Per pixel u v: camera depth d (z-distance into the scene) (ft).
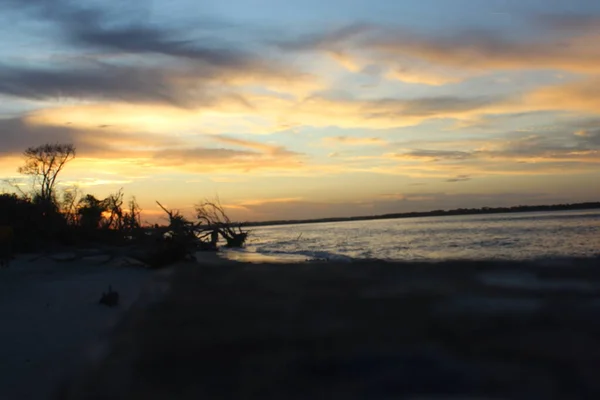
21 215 113.70
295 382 17.84
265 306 29.94
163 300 35.91
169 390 18.20
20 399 21.81
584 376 17.28
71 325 36.91
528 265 39.78
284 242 179.73
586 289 31.04
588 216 337.52
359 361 19.30
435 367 18.45
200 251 122.11
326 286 35.27
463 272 37.93
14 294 52.70
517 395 16.03
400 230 255.29
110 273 73.56
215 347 22.15
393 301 29.40
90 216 124.67
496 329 22.70
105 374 20.77
